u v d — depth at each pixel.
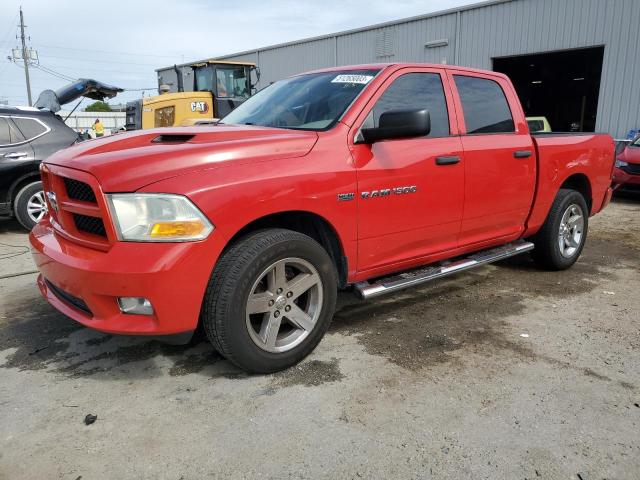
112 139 3.17
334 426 2.53
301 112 3.61
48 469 2.24
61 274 2.76
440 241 3.92
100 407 2.71
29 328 3.75
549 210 4.90
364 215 3.30
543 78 27.02
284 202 2.89
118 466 2.26
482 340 3.53
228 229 2.70
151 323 2.64
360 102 3.41
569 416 2.61
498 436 2.45
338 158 3.16
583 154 5.11
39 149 7.07
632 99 14.08
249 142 2.93
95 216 2.68
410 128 3.07
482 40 17.02
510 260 5.62
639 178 9.66
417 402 2.74
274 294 2.95
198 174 2.67
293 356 3.07
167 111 12.84
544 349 3.38
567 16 15.01
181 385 2.93
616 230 7.41
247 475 2.20
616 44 14.18
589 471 2.21
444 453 2.33
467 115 4.07
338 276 3.42
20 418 2.62
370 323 3.84
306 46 22.91
